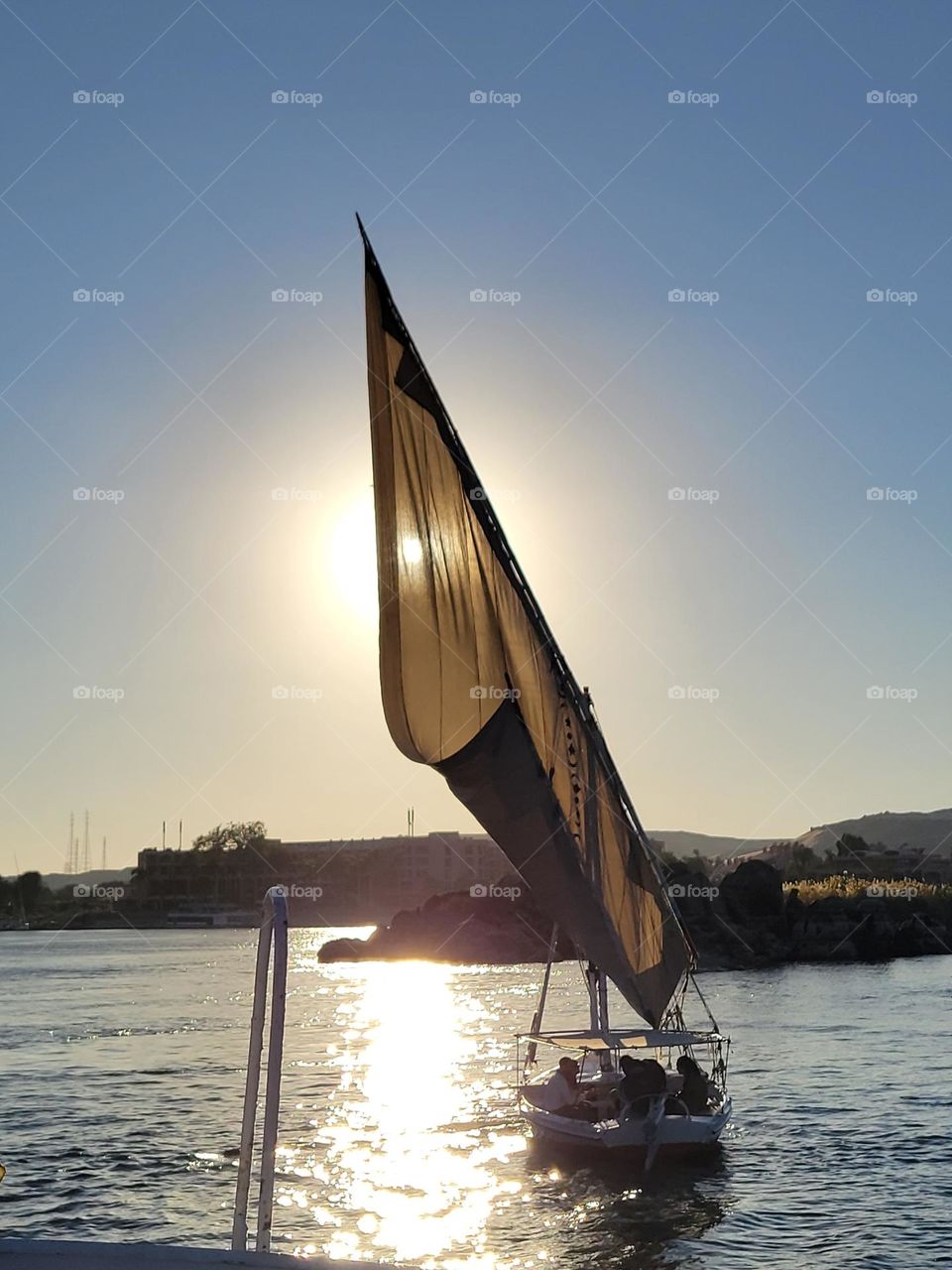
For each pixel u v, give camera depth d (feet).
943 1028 187.62
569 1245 75.77
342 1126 113.60
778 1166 95.09
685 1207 83.46
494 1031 199.72
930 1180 90.79
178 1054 170.81
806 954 354.54
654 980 101.19
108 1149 104.47
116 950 513.04
